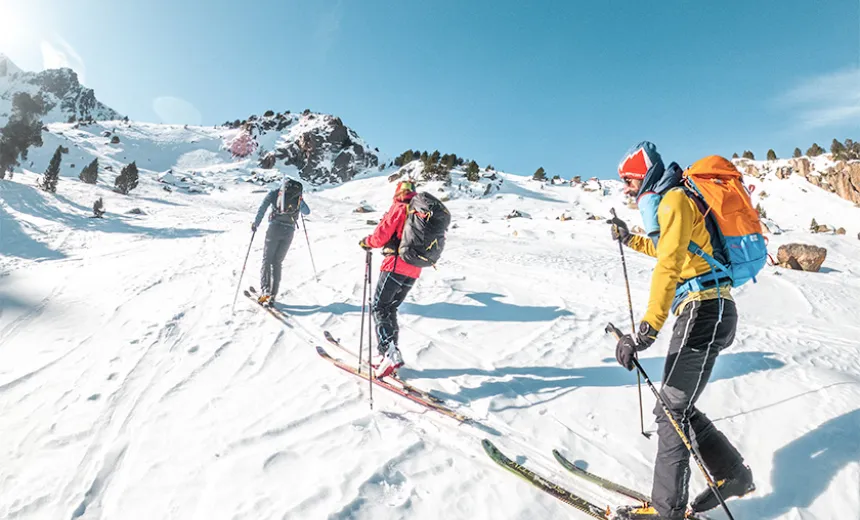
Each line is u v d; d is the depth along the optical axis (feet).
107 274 23.53
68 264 26.11
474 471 9.06
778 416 10.46
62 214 47.52
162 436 10.19
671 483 7.29
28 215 42.83
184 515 8.02
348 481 8.52
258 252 30.58
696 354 7.42
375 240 13.19
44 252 29.84
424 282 22.81
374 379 12.52
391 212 13.14
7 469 9.20
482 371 13.46
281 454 9.43
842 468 8.41
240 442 9.87
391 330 12.94
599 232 56.70
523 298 21.20
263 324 16.78
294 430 10.32
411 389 12.01
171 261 27.17
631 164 8.38
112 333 15.65
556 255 38.68
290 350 14.70
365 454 9.36
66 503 8.42
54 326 16.19
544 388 12.44
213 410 11.18
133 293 20.12
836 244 63.82
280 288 21.53
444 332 16.51
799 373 12.76
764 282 32.22
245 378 12.83
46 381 12.42
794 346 15.97
